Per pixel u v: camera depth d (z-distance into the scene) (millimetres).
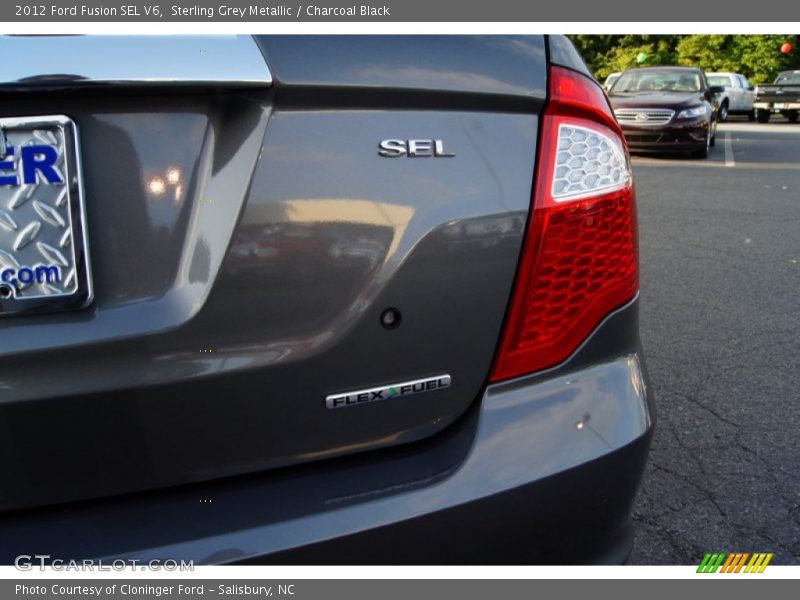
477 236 1243
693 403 3066
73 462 1134
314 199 1149
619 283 1390
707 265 5199
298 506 1200
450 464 1265
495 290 1274
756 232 6152
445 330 1258
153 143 1094
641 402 1397
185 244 1122
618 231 1375
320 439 1235
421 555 1227
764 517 2303
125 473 1160
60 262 1072
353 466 1268
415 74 1189
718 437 2781
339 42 1155
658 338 3812
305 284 1164
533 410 1307
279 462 1229
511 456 1268
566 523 1322
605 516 1371
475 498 1230
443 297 1241
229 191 1118
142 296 1119
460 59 1230
